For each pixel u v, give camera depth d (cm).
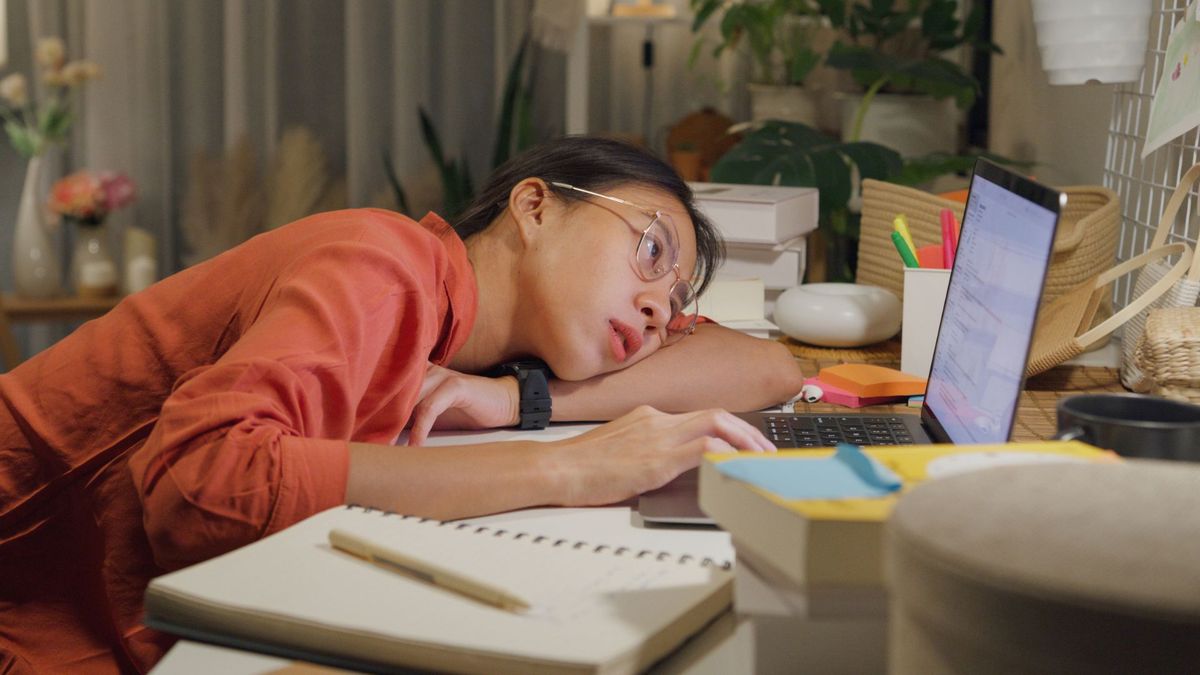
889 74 252
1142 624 36
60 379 102
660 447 93
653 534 86
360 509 77
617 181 115
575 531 86
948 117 280
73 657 100
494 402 117
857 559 50
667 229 113
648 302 114
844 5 274
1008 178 91
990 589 38
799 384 127
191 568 68
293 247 98
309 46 347
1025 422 119
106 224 344
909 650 43
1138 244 162
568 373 117
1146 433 68
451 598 64
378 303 93
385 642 59
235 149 344
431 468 86
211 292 100
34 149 331
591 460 91
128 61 340
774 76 321
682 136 327
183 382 89
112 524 99
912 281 134
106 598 99
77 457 100
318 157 350
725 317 159
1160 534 40
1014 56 261
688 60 339
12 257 352
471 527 74
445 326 111
